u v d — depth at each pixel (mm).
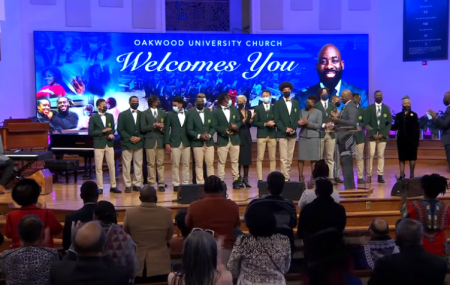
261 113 9430
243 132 9375
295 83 14195
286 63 14172
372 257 4906
